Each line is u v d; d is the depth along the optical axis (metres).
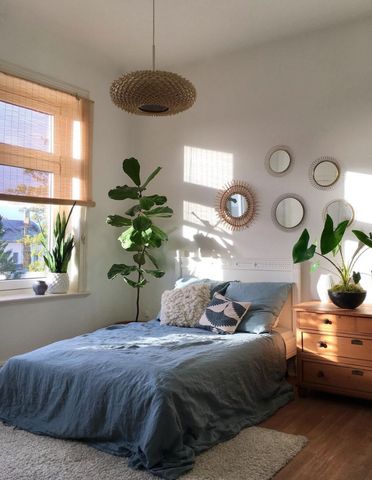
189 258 4.58
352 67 3.81
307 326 3.46
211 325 3.59
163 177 4.84
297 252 3.46
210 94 4.55
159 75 2.78
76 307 4.34
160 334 3.46
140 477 2.20
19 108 3.92
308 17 3.73
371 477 2.25
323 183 3.90
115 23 3.82
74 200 4.25
